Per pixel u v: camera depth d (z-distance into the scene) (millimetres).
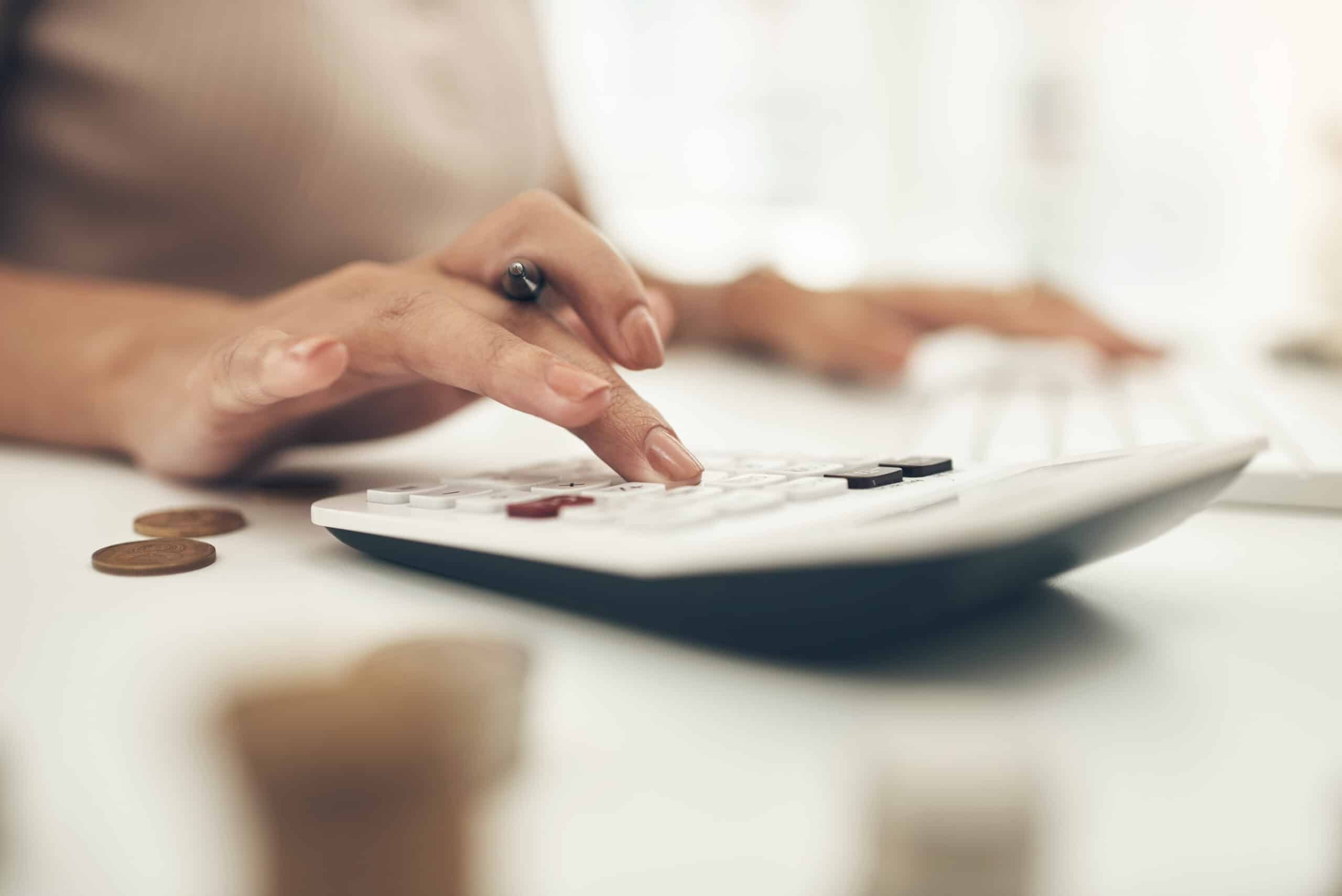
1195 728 210
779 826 174
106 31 694
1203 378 784
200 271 770
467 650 169
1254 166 1635
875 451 543
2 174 704
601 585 268
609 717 219
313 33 752
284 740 137
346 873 136
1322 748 199
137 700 227
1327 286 1203
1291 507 432
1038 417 602
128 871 162
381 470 538
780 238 1952
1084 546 269
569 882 159
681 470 340
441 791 141
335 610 292
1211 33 1646
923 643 264
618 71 1965
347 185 788
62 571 338
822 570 227
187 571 336
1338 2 1469
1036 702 224
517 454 592
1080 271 1782
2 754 200
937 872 141
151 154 716
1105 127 1748
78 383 538
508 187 964
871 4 1863
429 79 886
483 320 376
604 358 441
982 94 1827
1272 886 154
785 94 1929
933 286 1074
